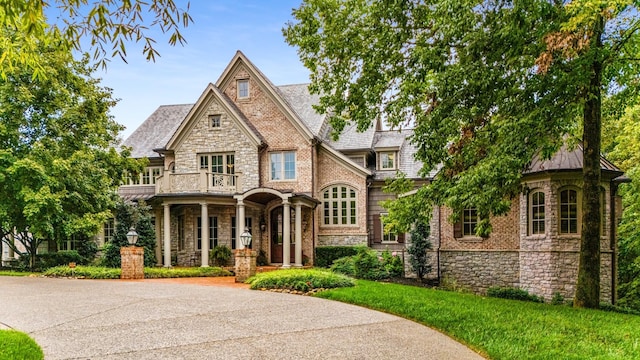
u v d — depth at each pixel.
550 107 10.11
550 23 9.45
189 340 7.06
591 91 10.45
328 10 13.24
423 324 8.64
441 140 11.37
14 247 21.33
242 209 21.12
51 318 8.62
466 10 9.77
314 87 14.32
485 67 10.44
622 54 11.11
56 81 19.20
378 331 7.88
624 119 21.80
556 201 16.91
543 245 17.19
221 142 23.48
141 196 24.34
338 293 11.35
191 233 23.78
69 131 20.16
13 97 18.25
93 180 20.38
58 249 23.98
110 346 6.70
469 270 19.69
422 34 12.22
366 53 12.91
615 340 7.77
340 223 23.31
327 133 25.16
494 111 11.77
